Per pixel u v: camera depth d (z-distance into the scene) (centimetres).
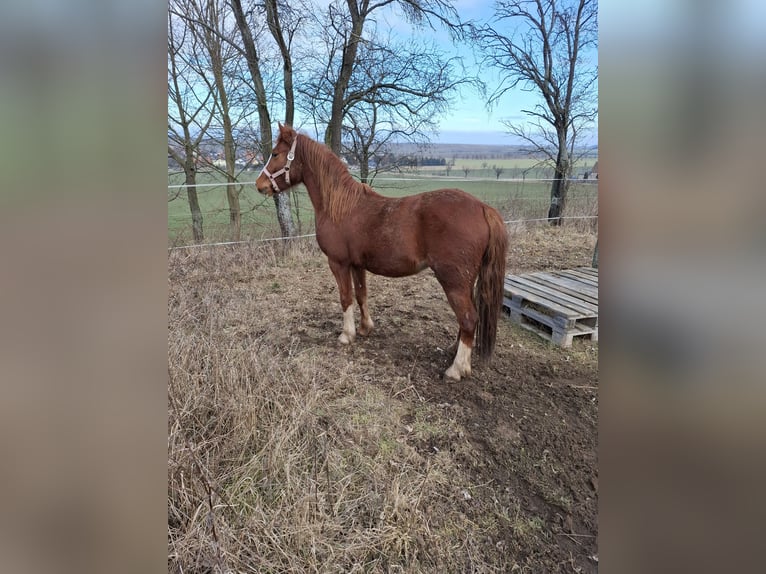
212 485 157
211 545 134
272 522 153
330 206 308
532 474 208
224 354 237
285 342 343
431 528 174
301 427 209
